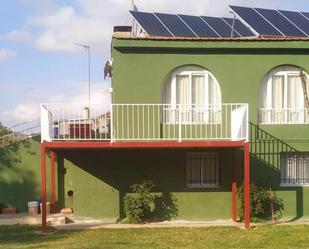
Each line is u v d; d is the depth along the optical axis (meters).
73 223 17.28
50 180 18.36
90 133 16.48
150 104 16.69
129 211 17.22
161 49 17.52
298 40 17.73
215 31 18.47
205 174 18.05
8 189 18.75
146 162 17.73
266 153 17.97
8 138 19.61
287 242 13.95
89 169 17.69
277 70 18.17
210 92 17.91
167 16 19.55
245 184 15.96
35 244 13.72
